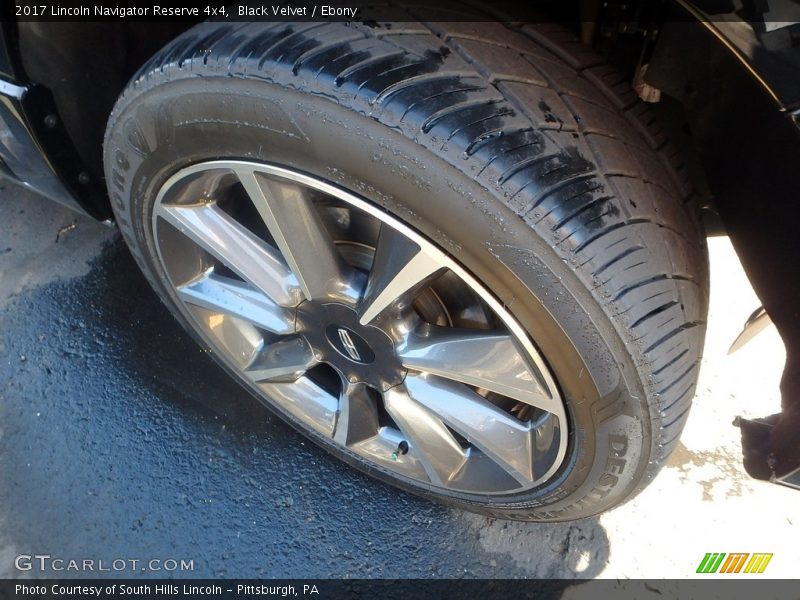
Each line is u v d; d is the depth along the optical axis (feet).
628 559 7.02
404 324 5.22
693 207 5.01
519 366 4.67
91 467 7.10
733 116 4.02
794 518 7.38
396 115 3.75
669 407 4.46
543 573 6.89
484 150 3.72
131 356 7.89
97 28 5.95
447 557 6.90
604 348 4.15
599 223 3.87
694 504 7.43
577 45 4.91
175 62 4.36
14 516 6.72
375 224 5.22
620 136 4.42
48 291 8.33
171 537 6.75
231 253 5.30
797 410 4.34
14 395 7.49
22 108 5.59
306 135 4.07
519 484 5.61
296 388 6.54
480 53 4.13
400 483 6.72
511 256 3.97
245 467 7.25
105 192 6.84
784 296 4.23
